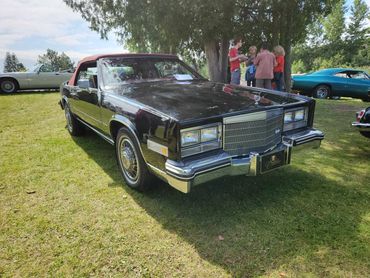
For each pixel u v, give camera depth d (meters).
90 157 4.17
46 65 12.64
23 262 2.14
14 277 2.00
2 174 3.61
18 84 12.09
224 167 2.47
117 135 3.20
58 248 2.28
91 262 2.13
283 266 2.04
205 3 7.48
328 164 3.76
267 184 3.22
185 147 2.36
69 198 3.03
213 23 7.81
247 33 9.20
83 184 3.33
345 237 2.32
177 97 2.95
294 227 2.46
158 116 2.45
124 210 2.79
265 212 2.69
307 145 3.05
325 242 2.27
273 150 2.79
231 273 2.00
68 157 4.18
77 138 5.12
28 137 5.20
